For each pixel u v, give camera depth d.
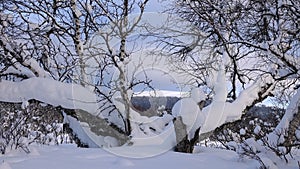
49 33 9.31
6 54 8.50
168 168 5.09
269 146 5.62
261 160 5.24
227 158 6.13
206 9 8.52
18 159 5.33
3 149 6.06
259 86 8.91
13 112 8.45
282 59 7.19
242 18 8.39
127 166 5.09
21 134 7.11
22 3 8.62
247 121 10.56
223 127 8.61
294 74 7.47
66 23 9.48
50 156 5.66
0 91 8.02
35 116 10.04
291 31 7.39
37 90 8.02
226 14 8.34
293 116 6.38
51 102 8.09
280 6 7.11
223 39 8.04
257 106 11.20
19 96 8.04
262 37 8.72
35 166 4.84
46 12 9.00
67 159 5.41
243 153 5.63
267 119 11.12
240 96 8.92
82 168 4.84
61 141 10.62
